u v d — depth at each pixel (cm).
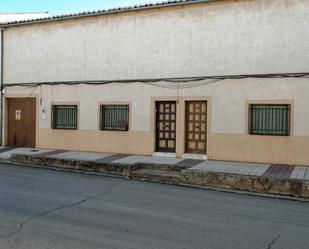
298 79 1323
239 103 1405
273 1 1356
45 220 702
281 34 1348
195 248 571
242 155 1402
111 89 1648
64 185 1088
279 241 621
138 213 780
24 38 1861
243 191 1070
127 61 1614
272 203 934
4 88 1908
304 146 1318
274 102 1353
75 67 1733
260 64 1377
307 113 1313
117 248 560
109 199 913
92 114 1692
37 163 1484
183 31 1501
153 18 1557
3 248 548
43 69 1812
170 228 675
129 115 1608
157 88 1550
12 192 961
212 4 1448
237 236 641
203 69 1467
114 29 1641
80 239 596
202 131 1487
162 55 1541
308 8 1313
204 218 756
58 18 1734
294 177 1122
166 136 1553
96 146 1681
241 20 1404
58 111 1792
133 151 1602
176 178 1178
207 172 1127
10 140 1906
